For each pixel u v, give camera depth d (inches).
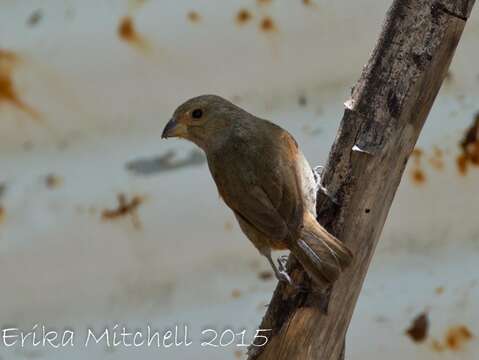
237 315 405.4
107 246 417.1
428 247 404.8
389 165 305.0
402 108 301.7
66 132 438.9
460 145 400.2
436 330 390.9
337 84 426.6
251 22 430.0
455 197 401.4
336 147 309.0
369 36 423.8
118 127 437.4
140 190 418.9
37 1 447.8
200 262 414.6
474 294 391.5
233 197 349.4
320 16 425.7
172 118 371.9
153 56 434.6
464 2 297.0
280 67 429.7
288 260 323.0
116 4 440.8
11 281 419.5
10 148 439.2
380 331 393.4
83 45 437.7
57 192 426.0
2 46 440.5
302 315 309.9
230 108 364.5
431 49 299.1
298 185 332.5
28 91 439.5
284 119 424.2
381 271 405.1
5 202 425.1
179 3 435.8
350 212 308.8
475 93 410.0
